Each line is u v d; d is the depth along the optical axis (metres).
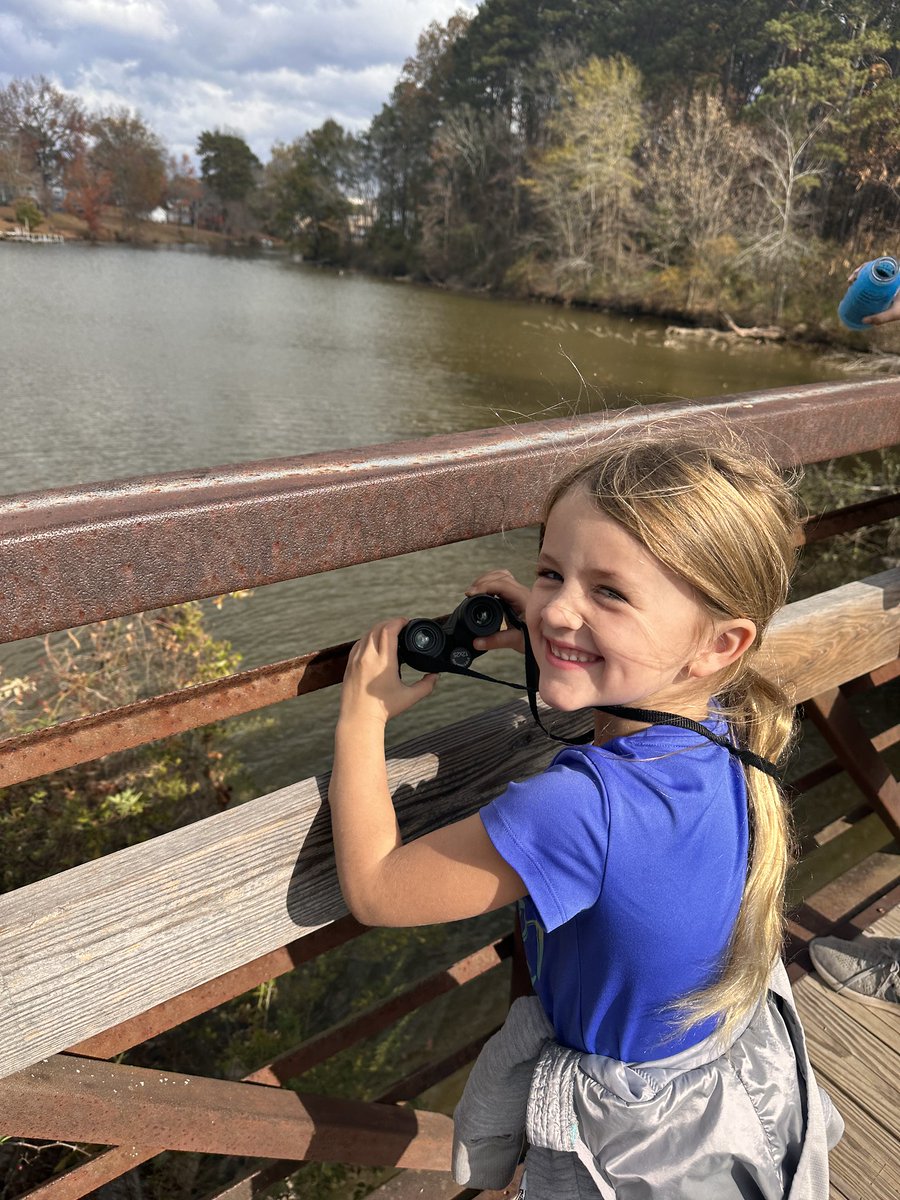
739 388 23.86
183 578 0.77
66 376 23.28
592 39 62.91
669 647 0.79
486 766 1.08
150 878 0.84
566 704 0.82
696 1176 0.83
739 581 0.78
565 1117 0.86
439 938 6.36
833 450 1.30
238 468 0.86
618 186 45.91
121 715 0.87
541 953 0.87
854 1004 1.89
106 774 6.84
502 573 0.95
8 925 0.77
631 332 37.75
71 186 93.06
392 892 0.81
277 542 0.81
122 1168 1.20
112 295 42.34
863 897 2.18
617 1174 0.84
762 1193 0.86
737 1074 0.87
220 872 0.88
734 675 0.88
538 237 52.81
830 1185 1.53
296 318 38.50
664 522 0.75
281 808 0.92
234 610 11.83
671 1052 0.85
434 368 27.05
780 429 1.20
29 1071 0.95
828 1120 1.00
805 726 9.14
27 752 0.84
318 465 0.88
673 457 0.79
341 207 78.56
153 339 30.16
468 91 72.88
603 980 0.82
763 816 0.85
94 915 0.81
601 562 0.77
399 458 0.92
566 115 50.59
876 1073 1.74
